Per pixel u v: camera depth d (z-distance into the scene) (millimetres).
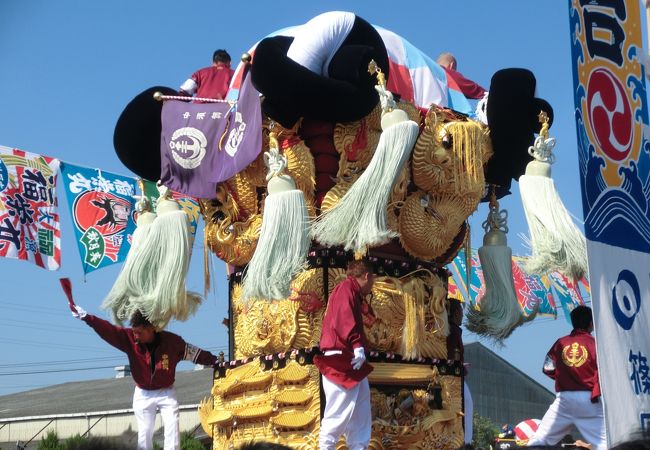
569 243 8219
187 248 8742
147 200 9375
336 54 7902
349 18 8000
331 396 7363
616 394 5551
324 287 8055
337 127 8195
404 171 8305
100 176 11148
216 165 8531
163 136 8820
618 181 5910
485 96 9406
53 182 10836
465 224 9148
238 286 8812
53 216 10781
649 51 6645
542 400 24422
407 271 8438
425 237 8500
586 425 8883
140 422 9336
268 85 7762
